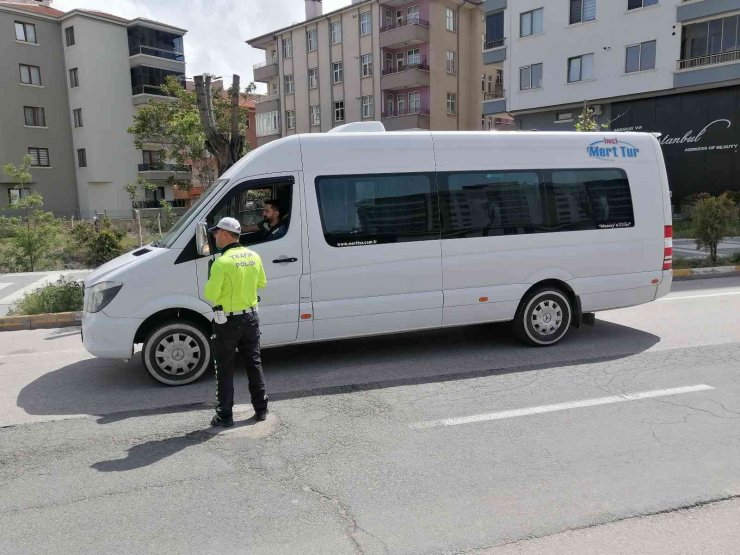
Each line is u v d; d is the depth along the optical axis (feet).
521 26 104.83
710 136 87.10
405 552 9.71
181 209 147.13
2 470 13.25
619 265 23.30
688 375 18.54
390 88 130.21
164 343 19.01
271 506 11.32
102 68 144.15
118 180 148.25
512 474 12.31
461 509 10.99
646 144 23.85
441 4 128.88
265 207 19.63
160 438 14.83
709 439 13.74
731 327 24.95
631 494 11.35
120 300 18.45
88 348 18.69
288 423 15.57
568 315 22.91
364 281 20.26
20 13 136.56
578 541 9.87
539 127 107.55
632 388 17.49
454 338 24.48
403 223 20.63
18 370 21.99
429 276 20.95
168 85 108.17
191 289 18.86
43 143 142.00
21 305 33.53
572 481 11.93
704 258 46.96
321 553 9.77
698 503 10.97
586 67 96.68
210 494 11.85
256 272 15.70
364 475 12.48
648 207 23.62
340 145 20.13
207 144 41.55
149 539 10.32
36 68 140.05
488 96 133.18
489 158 21.65
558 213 22.44
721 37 82.89
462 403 16.70
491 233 21.58
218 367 15.38
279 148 19.63
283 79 152.25
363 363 21.16
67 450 14.25
